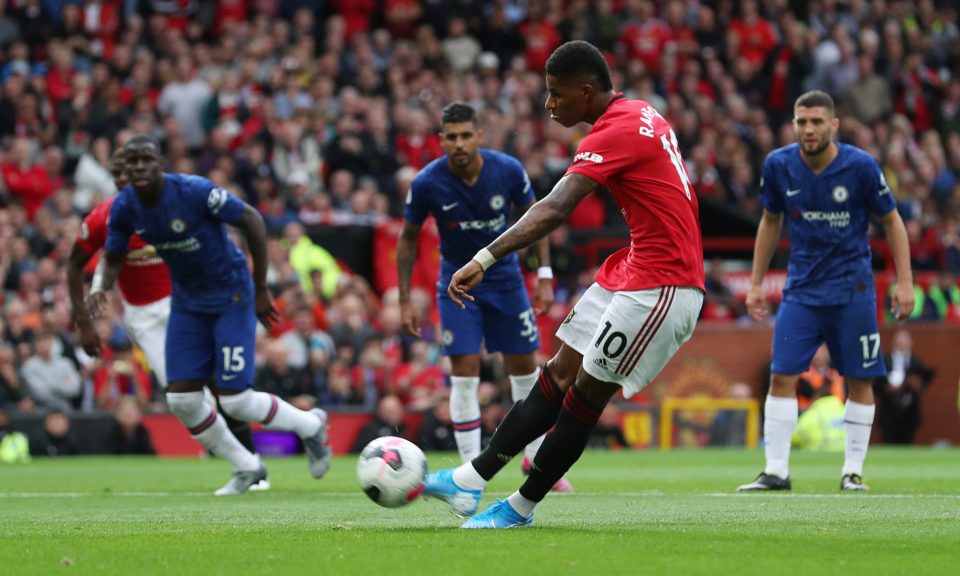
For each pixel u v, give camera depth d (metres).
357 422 63.94
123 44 83.50
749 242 79.19
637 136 22.08
